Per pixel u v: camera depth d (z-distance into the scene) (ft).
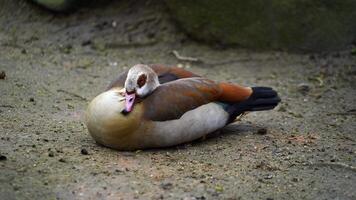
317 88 49.08
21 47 54.65
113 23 58.18
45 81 47.09
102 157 32.86
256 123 40.45
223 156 34.06
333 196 30.22
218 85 35.96
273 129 39.19
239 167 32.73
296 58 54.90
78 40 56.44
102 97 33.53
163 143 34.06
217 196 29.30
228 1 55.36
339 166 33.40
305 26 55.36
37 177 29.91
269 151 35.17
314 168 33.30
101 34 57.11
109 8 59.67
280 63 54.08
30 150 33.04
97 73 50.21
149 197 28.73
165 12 58.59
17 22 58.54
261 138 37.19
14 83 45.65
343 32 55.83
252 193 29.89
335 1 55.26
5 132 35.58
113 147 33.81
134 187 29.58
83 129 37.45
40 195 28.35
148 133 33.24
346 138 38.37
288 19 55.31
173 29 57.62
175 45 56.54
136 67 33.22
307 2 55.01
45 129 36.86
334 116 42.93
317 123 41.16
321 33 55.47
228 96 36.14
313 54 55.57
